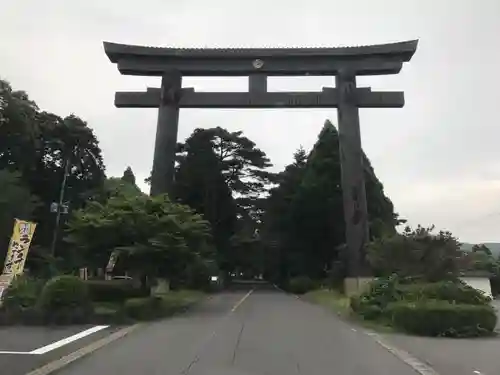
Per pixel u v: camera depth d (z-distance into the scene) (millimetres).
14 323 17531
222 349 12227
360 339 14406
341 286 35094
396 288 19328
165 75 34000
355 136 33219
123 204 23688
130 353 11609
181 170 52312
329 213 44750
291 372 9539
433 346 13094
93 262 23281
